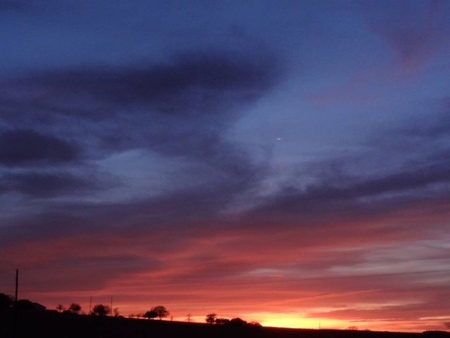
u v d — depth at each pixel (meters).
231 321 115.75
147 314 126.06
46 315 107.94
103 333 92.00
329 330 110.38
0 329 89.38
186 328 104.44
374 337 96.00
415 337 97.88
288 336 98.56
